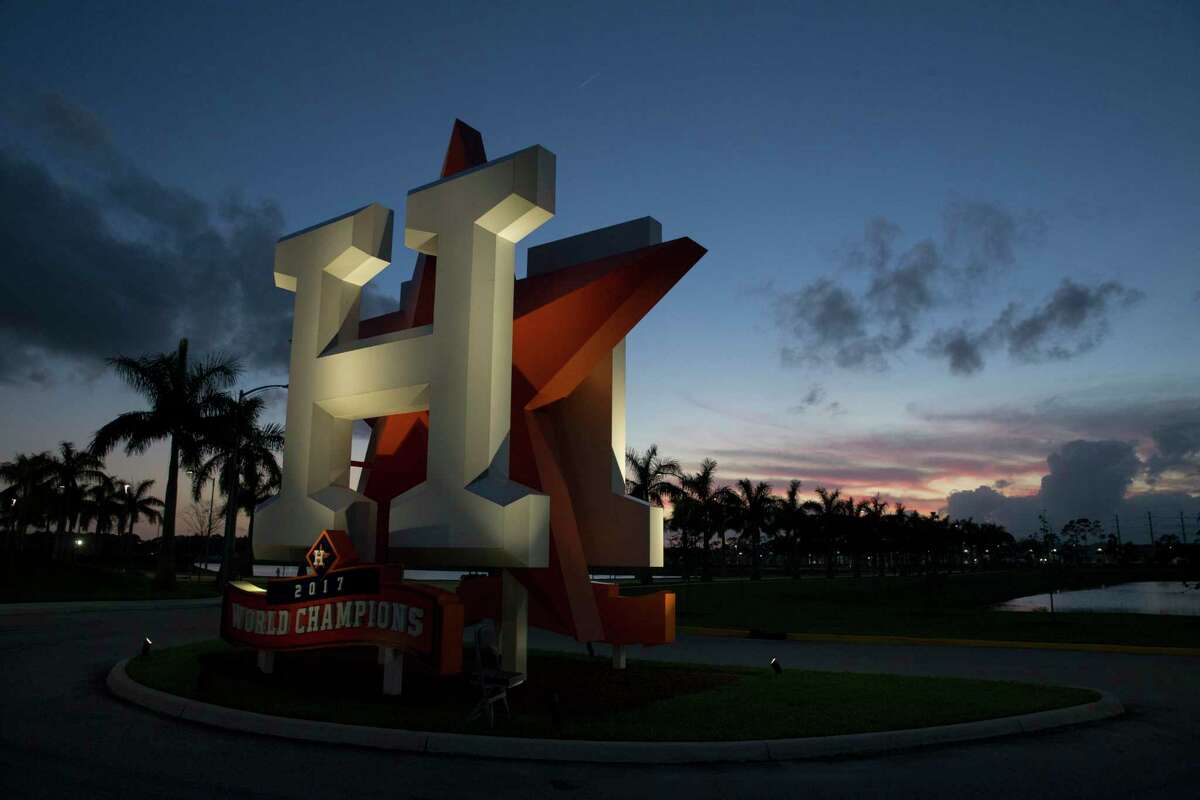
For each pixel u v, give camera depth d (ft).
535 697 36.55
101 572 127.54
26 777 23.65
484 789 23.39
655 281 42.34
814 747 28.30
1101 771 26.37
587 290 43.11
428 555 38.27
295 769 24.97
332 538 38.19
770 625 85.97
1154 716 35.91
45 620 79.77
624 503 47.24
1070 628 81.05
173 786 22.93
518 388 45.09
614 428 48.60
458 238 40.09
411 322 49.39
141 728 30.40
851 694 37.60
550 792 23.27
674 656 60.08
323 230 46.32
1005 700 36.32
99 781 23.30
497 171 39.01
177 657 46.93
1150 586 353.10
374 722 29.71
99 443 116.98
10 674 43.80
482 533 36.11
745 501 241.76
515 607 43.52
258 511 45.65
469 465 37.50
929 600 156.56
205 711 31.91
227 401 122.11
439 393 39.14
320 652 50.67
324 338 45.39
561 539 44.70
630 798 22.86
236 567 203.92
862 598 153.48
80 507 238.48
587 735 28.63
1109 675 49.49
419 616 33.06
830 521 298.56
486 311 39.04
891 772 26.08
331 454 44.91
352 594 36.52
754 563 241.76
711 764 26.91
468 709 32.91
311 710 31.42
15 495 200.85
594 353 43.86
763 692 38.17
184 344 122.21
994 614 104.73
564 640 73.10
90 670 45.32
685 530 220.02
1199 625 83.97
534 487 44.27
